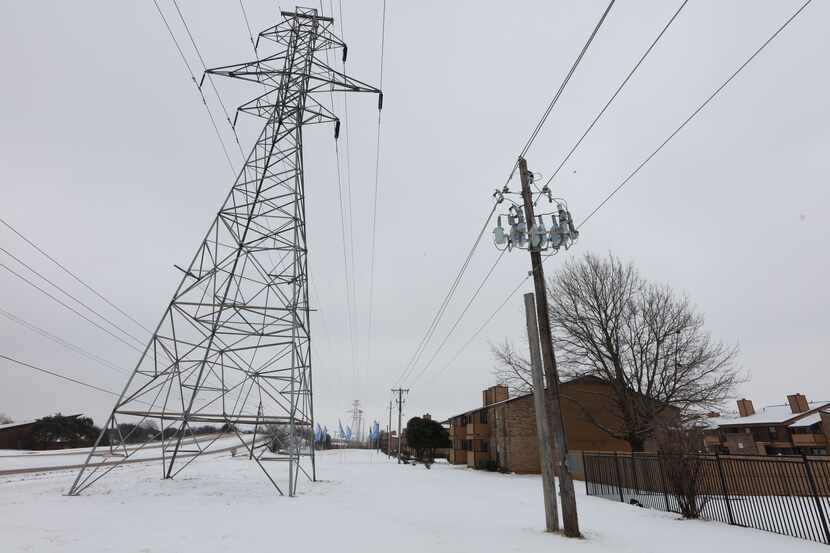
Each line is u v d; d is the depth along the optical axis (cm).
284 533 980
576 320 2952
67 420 6116
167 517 1144
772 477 1278
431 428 5597
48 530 933
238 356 1969
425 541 934
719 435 5416
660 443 1469
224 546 844
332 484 2172
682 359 2755
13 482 2036
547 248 1221
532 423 3506
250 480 2253
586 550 888
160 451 5538
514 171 1278
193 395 2056
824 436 4697
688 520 1282
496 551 862
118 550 783
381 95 2027
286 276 2044
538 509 1473
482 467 3962
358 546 875
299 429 2573
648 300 2894
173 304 1852
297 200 2088
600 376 2938
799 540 1011
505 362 3306
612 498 1845
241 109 2103
